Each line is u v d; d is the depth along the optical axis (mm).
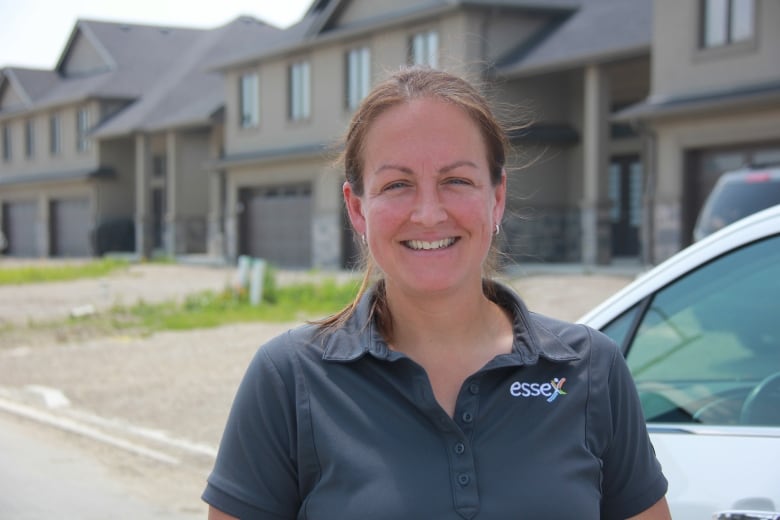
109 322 15680
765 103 16938
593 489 1979
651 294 2951
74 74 43969
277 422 2014
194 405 9305
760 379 2826
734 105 17250
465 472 1899
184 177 35531
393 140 2020
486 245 2084
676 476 2523
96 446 7793
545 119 24266
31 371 11414
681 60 18906
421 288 2023
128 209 39438
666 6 19141
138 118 36062
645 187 20016
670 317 2906
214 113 31906
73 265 30938
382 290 2182
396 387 1973
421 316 2088
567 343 2094
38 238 43094
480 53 23172
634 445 2105
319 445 1956
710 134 18203
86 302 19359
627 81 24469
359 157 2098
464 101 2043
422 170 2010
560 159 24562
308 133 28016
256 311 16578
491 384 2006
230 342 13297
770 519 2316
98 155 38562
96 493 6430
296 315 16062
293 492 2025
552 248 24438
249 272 18453
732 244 2830
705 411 2803
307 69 28188
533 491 1900
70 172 40344
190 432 8250
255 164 29578
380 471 1906
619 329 2959
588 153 21828
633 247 25047
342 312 2180
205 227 36031
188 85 37594
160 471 7023
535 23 24234
